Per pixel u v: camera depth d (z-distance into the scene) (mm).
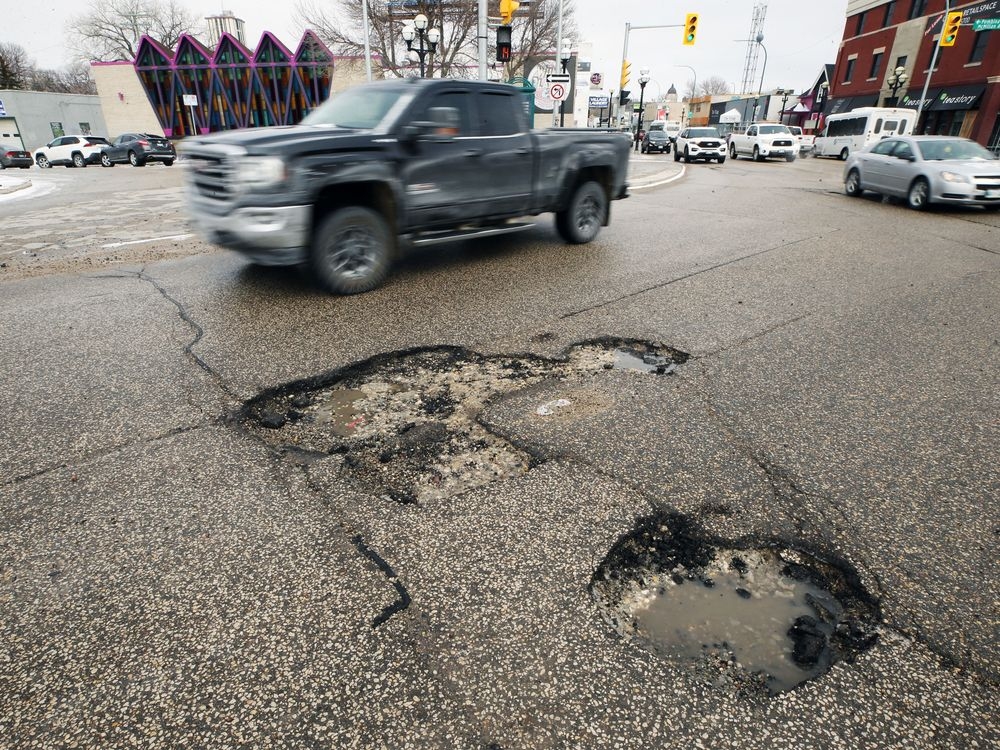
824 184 16266
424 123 5223
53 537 2219
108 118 38062
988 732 1553
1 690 1656
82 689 1660
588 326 4445
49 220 9750
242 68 35594
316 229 4828
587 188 7070
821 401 3303
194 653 1765
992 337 4309
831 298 5203
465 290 5344
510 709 1601
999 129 26844
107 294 5195
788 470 2646
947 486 2545
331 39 30750
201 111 37375
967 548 2186
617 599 1970
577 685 1670
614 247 7246
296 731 1545
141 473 2594
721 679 1697
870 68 35656
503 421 3059
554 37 31406
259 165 4410
